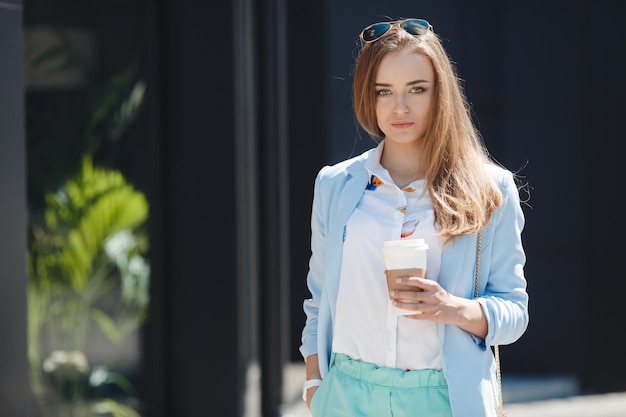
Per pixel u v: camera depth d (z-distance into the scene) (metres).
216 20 7.34
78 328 7.39
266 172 7.65
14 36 5.00
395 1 8.57
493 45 8.89
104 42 7.42
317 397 3.51
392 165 3.51
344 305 3.41
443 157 3.34
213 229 7.40
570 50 8.84
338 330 3.44
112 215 7.43
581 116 8.88
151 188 7.49
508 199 3.36
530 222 8.95
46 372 7.31
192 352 7.46
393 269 3.12
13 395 4.98
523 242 8.95
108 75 7.44
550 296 8.99
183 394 7.49
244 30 7.46
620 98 8.68
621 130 8.70
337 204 3.51
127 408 7.48
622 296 8.73
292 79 8.22
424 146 3.37
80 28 7.37
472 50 8.87
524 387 8.78
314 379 3.62
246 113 7.52
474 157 3.37
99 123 7.41
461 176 3.31
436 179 3.33
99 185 7.40
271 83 7.63
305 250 8.30
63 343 7.36
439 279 3.30
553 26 8.85
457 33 8.81
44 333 7.30
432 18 8.73
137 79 7.48
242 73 7.43
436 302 3.12
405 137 3.37
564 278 8.98
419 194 3.38
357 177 3.50
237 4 7.32
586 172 8.84
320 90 8.24
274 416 7.71
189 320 7.46
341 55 8.34
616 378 8.75
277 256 7.73
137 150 7.48
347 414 3.37
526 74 8.88
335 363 3.48
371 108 3.43
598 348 8.78
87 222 7.38
